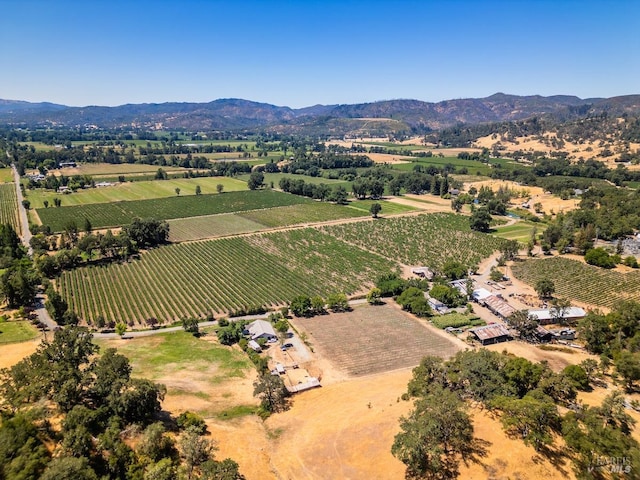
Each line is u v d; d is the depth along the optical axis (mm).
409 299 142125
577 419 70625
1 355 98312
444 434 66688
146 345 113750
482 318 137000
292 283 166625
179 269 177500
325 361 111000
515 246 189500
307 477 66938
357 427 77250
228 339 118688
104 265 179375
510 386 82062
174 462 65938
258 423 82875
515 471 63000
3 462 55719
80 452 60312
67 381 70938
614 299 146500
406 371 106000
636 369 91062
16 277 136000
